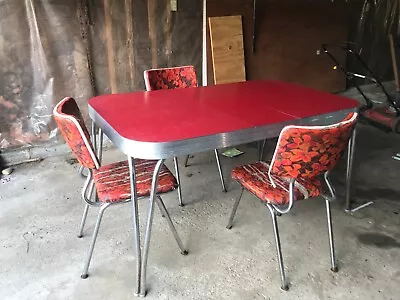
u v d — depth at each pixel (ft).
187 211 8.46
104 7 10.69
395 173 10.30
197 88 8.60
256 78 14.30
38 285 6.30
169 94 7.99
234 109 6.86
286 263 6.88
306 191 6.15
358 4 16.39
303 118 6.43
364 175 10.15
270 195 6.10
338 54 16.35
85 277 6.48
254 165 7.15
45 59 10.30
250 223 8.05
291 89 8.52
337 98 7.72
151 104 7.17
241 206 8.68
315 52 15.61
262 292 6.23
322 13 15.31
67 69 10.68
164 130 5.72
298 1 14.47
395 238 7.61
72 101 6.43
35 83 10.36
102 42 10.96
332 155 5.55
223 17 12.80
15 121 10.38
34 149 10.84
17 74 10.06
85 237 7.52
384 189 9.45
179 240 6.97
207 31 12.61
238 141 5.89
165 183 6.32
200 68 12.91
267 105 7.15
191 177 9.99
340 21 15.97
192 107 6.98
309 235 7.67
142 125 5.94
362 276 6.59
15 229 7.73
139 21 11.30
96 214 8.28
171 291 6.22
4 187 9.36
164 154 5.35
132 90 11.83
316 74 15.96
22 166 10.48
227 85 8.93
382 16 17.28
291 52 14.93
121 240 7.44
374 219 8.22
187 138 5.42
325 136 5.21
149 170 6.79
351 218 8.25
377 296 6.17
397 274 6.64
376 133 13.25
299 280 6.48
